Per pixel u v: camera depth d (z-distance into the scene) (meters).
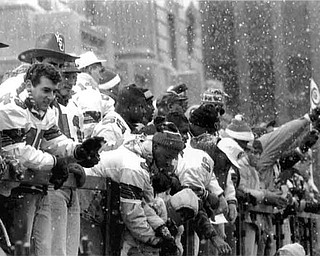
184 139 13.47
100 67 14.62
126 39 30.45
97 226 11.43
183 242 13.24
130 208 11.23
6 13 19.55
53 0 21.58
